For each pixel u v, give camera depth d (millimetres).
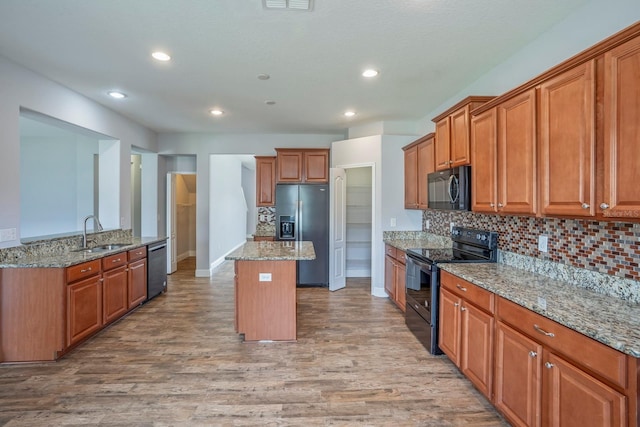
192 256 8641
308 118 4930
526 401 1771
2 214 2857
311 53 2807
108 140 4699
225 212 7738
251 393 2391
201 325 3740
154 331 3549
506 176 2338
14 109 2967
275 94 3861
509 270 2609
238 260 3207
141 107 4383
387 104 4242
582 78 1683
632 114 1420
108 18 2271
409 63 3004
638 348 1208
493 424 2068
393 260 4418
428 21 2307
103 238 4246
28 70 3113
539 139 2020
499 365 2027
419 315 3279
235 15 2234
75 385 2482
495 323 2080
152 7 2139
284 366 2787
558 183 1860
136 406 2227
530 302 1766
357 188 6227
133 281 4094
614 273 1872
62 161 5742
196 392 2398
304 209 5488
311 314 4109
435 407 2238
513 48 2709
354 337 3400
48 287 2834
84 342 3256
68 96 3652
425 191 4031
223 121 5152
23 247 3066
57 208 5758
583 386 1413
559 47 2328
